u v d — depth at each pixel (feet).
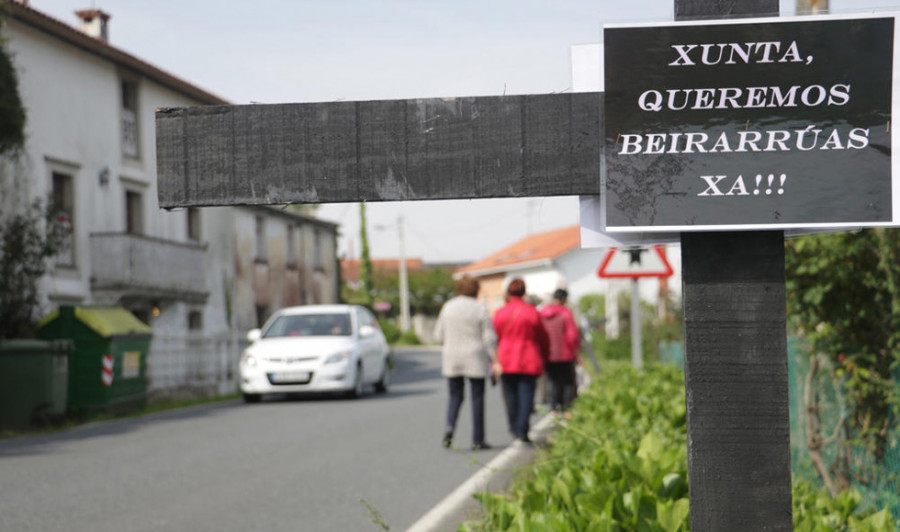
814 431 22.71
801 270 20.48
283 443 38.04
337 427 43.62
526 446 35.60
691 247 8.37
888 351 19.76
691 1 8.30
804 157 8.11
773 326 8.30
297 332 64.23
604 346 95.40
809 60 8.11
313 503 24.82
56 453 36.52
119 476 30.07
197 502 25.21
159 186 8.82
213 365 89.76
